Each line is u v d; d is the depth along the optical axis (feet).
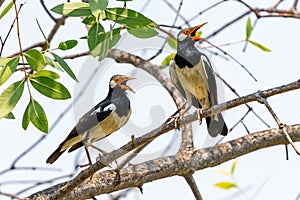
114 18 24.31
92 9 23.02
